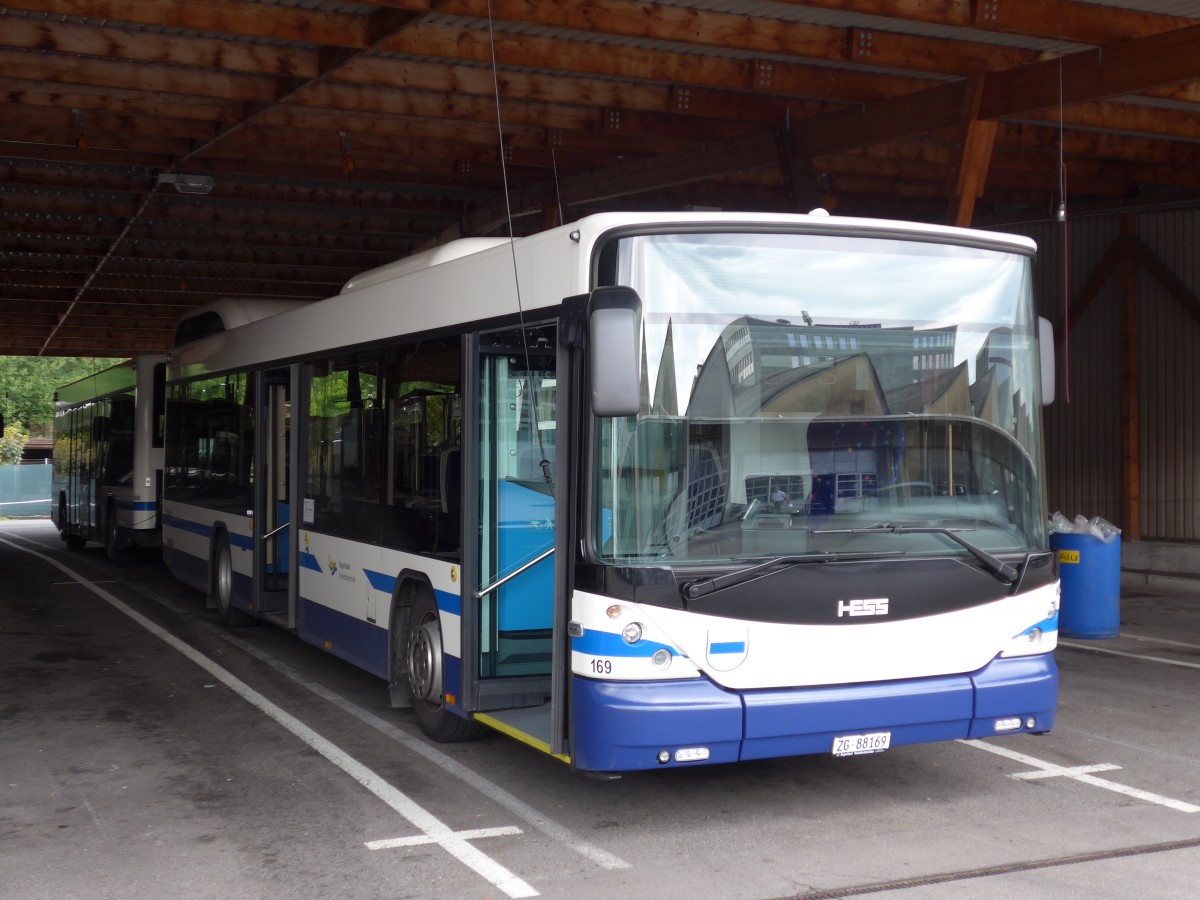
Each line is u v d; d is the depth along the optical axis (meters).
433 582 7.71
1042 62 12.27
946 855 5.90
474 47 12.46
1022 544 6.56
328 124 15.53
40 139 15.55
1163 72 11.28
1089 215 19.36
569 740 6.05
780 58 13.66
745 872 5.67
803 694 5.95
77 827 6.38
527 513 7.37
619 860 5.84
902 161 18.70
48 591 17.14
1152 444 18.94
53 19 12.25
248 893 5.44
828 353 6.21
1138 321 19.05
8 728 8.58
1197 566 17.73
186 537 14.67
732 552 5.94
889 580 6.14
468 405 7.28
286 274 26.41
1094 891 5.41
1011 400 6.60
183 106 14.80
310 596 10.13
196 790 7.04
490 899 5.36
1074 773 7.41
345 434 9.41
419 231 22.02
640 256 5.98
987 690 6.30
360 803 6.78
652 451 5.90
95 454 23.59
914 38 12.73
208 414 13.73
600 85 14.44
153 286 27.09
